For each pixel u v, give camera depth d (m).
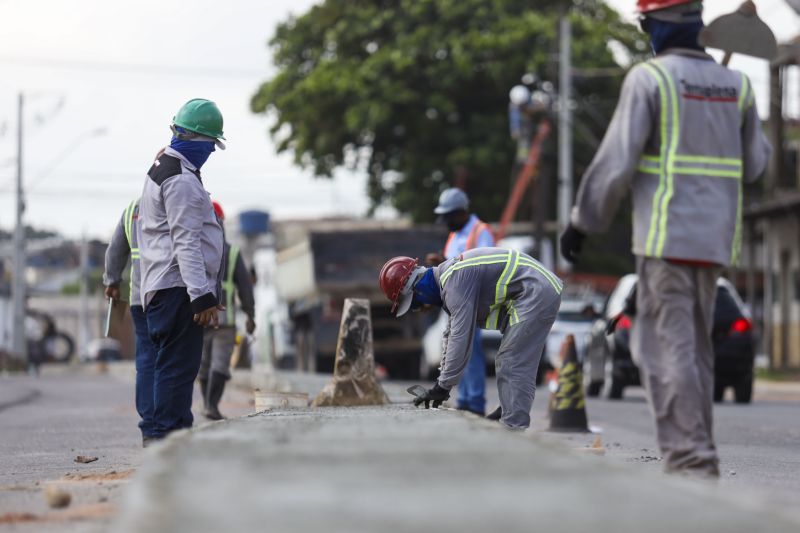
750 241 79.38
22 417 35.56
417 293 20.39
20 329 107.50
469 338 19.88
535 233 86.50
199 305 18.42
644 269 14.36
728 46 14.82
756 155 14.88
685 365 14.02
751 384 46.00
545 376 67.69
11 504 14.23
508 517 8.21
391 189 106.62
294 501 8.75
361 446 11.96
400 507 8.53
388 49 100.81
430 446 11.95
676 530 7.89
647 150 14.41
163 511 8.40
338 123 103.56
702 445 13.93
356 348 25.84
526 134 86.75
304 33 107.19
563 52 87.69
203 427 14.42
